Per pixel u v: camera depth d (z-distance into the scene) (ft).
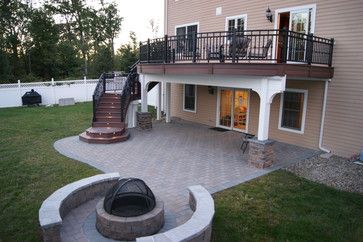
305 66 28.35
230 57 31.81
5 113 54.65
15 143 35.24
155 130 43.52
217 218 18.65
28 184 23.49
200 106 49.14
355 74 30.58
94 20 125.39
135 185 17.51
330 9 31.63
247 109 41.93
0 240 16.20
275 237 16.92
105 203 17.43
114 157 30.50
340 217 19.30
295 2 34.47
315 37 29.60
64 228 17.30
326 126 33.40
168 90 48.73
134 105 45.21
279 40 30.45
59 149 32.99
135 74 44.52
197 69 30.99
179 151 33.01
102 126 39.88
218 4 43.47
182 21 49.75
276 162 29.99
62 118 50.55
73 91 71.15
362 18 29.43
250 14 39.47
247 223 18.25
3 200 20.76
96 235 16.71
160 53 36.50
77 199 19.66
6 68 88.69
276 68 25.90
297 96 35.91
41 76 107.45
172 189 22.91
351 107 31.24
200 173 26.37
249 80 28.22
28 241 16.06
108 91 50.06
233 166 28.35
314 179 25.86
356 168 28.58
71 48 112.06
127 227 16.10
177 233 14.43
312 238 16.88
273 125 38.63
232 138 39.27
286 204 20.81
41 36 105.40
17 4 106.93
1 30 104.17
